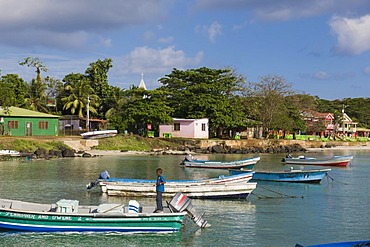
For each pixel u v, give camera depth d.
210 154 69.06
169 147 70.31
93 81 93.81
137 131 77.69
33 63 86.38
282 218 22.69
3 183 32.16
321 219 22.70
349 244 14.40
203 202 26.06
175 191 26.16
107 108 89.12
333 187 34.28
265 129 92.75
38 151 51.88
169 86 87.94
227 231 19.94
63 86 91.56
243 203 26.28
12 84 80.62
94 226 18.61
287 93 93.38
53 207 19.88
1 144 52.62
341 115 125.00
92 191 28.92
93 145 62.31
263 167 51.00
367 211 24.83
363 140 118.12
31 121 64.62
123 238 18.36
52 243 17.58
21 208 19.64
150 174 39.03
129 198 26.42
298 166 52.94
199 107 80.69
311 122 111.31
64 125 76.56
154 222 18.73
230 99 86.69
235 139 82.12
